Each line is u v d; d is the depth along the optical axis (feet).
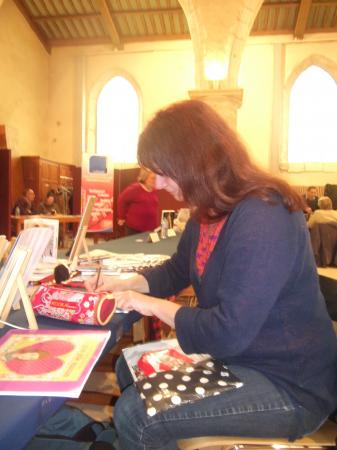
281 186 2.72
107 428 4.40
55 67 34.73
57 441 4.18
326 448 2.71
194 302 8.28
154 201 13.37
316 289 2.83
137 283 3.90
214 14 21.71
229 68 23.11
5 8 28.68
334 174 32.01
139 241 9.16
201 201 2.75
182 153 2.67
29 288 3.91
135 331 7.06
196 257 3.28
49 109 35.01
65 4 30.71
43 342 2.49
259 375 2.71
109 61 33.88
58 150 35.09
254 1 21.36
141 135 2.88
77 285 3.90
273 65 31.81
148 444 2.54
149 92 33.35
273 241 2.49
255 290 2.43
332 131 32.12
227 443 2.66
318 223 15.98
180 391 2.54
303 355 2.67
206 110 2.81
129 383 3.43
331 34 31.09
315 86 32.01
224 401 2.54
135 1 29.73
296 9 29.78
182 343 2.72
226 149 2.70
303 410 2.58
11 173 28.50
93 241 22.65
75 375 2.01
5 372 2.04
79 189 35.01
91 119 34.50
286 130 31.96
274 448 2.64
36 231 3.18
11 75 29.76
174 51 32.81
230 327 2.44
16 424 1.60
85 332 2.70
